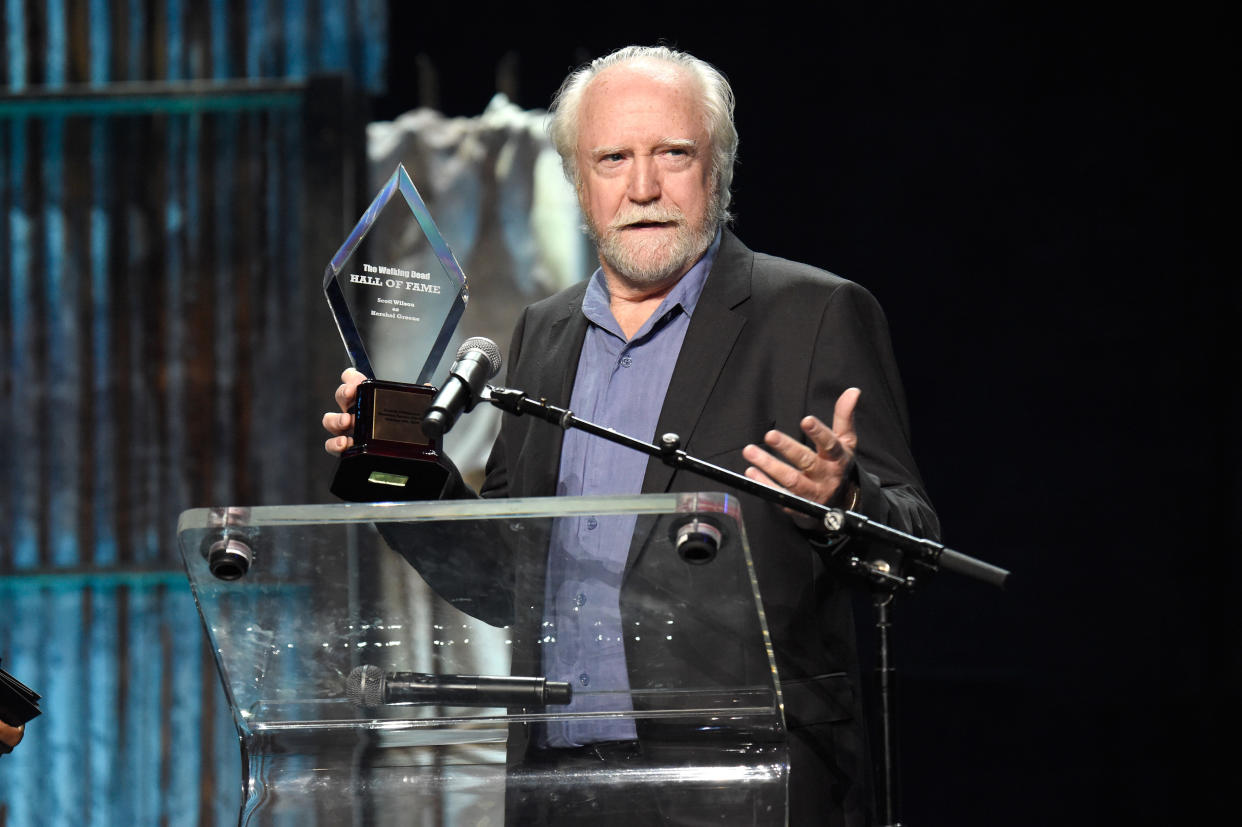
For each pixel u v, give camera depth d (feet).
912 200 53.47
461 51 48.70
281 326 45.50
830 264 53.57
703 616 13.65
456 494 17.54
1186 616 53.36
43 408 45.73
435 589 13.82
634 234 19.63
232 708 14.49
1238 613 52.65
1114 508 53.62
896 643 54.13
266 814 13.67
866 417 18.16
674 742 14.07
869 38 53.01
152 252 45.83
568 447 19.62
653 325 19.70
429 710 14.32
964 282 53.67
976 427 54.19
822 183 53.42
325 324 44.62
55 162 46.09
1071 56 52.90
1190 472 53.42
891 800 15.12
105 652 45.03
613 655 13.97
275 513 13.32
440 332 18.90
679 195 19.60
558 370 20.26
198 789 44.37
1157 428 53.47
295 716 14.47
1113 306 53.42
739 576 13.25
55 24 46.57
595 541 13.48
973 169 53.36
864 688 51.55
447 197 45.78
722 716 14.02
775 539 17.83
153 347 45.73
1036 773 47.34
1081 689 53.26
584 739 14.16
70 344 45.80
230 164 45.88
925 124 53.31
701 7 52.49
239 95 45.93
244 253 45.73
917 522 17.07
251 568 13.64
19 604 45.29
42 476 45.60
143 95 45.98
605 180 19.88
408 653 14.08
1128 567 53.62
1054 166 53.26
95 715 44.78
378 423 17.07
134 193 46.01
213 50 47.01
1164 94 52.70
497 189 45.78
